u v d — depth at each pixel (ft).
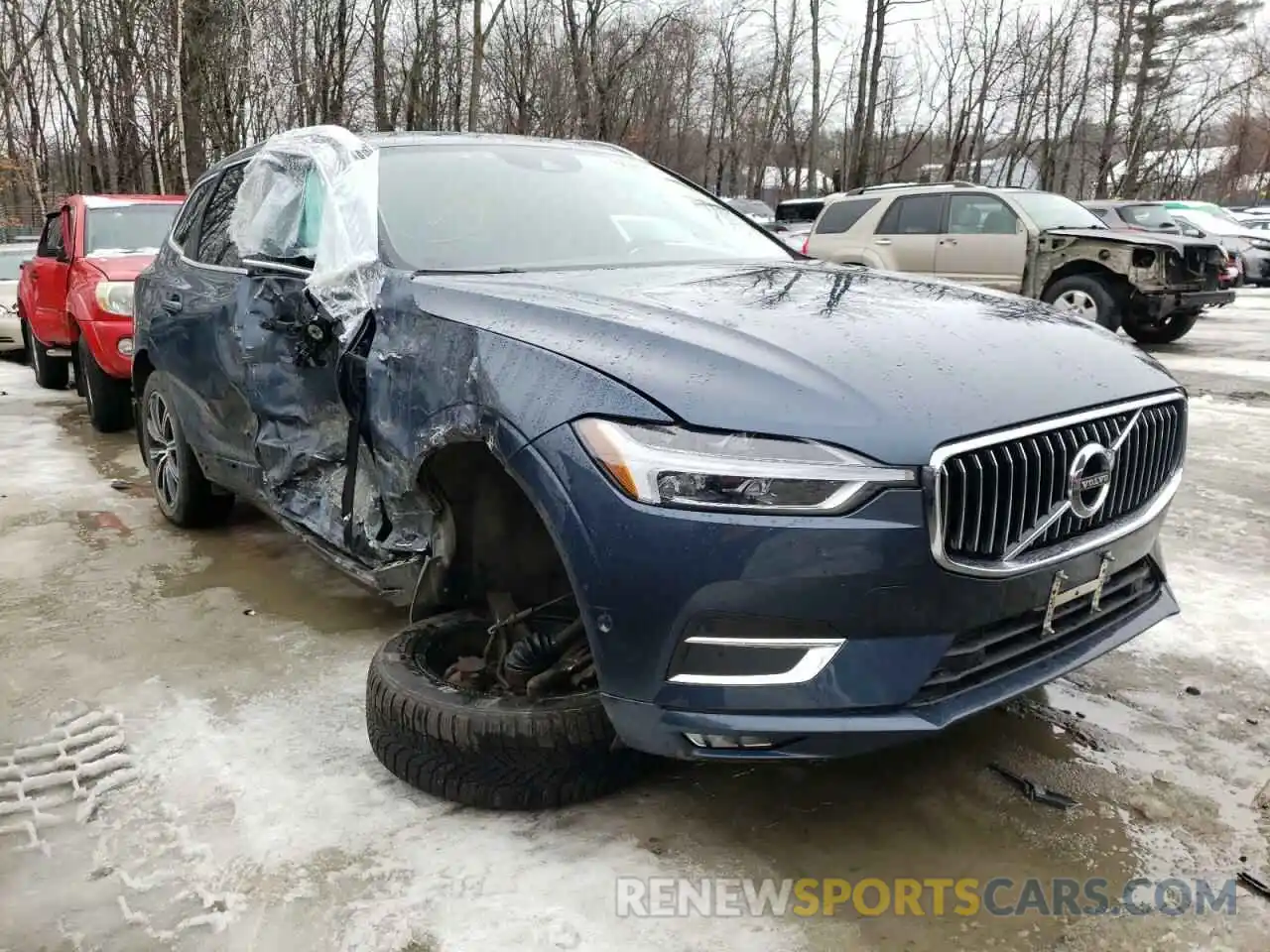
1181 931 7.06
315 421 11.04
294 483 11.85
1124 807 8.52
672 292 8.93
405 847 8.02
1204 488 18.35
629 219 12.09
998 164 120.57
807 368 7.14
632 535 6.90
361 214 10.51
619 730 7.39
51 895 7.57
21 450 22.67
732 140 129.29
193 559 15.17
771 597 6.70
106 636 12.33
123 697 10.68
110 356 22.88
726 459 6.71
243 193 13.56
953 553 6.89
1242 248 66.39
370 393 9.51
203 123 59.16
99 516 17.56
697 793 8.77
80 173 90.48
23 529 16.72
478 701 8.24
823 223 43.75
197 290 13.87
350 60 75.46
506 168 12.16
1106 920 7.18
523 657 8.71
